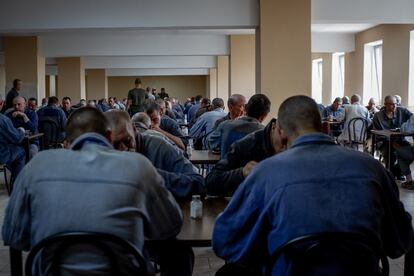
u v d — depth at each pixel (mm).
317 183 1398
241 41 11344
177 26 7238
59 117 7242
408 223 1565
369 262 1388
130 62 15555
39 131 7152
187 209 2109
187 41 11516
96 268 1383
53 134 7215
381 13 7504
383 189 1473
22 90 10742
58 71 13867
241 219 1485
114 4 7180
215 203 2232
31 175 1474
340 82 13625
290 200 1386
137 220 1458
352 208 1377
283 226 1382
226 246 1525
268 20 7152
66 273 1387
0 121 5094
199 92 25188
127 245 1375
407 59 9523
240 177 2170
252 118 3137
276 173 1437
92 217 1403
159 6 7203
